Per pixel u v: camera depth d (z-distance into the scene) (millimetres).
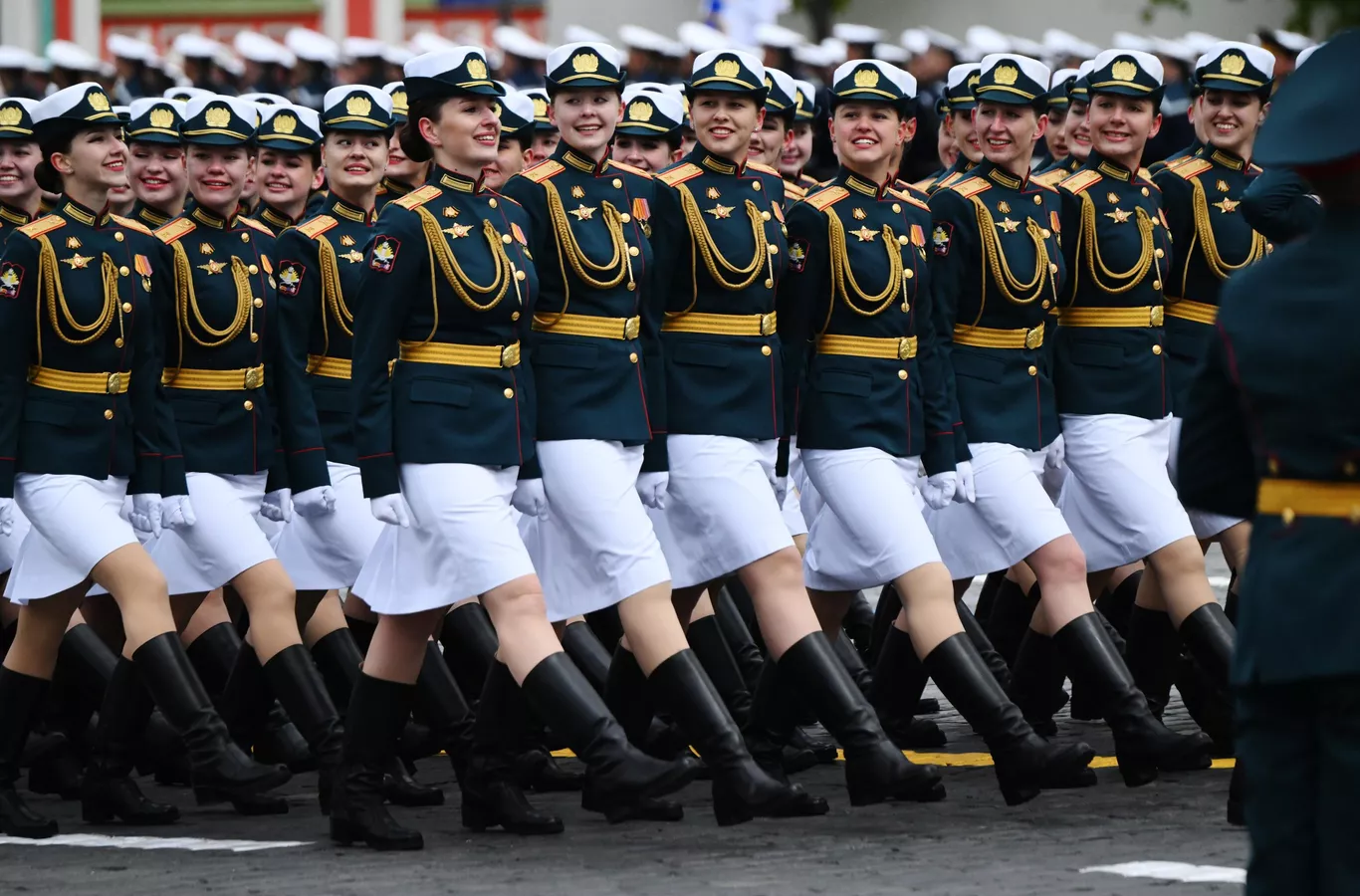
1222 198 27953
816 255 24062
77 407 22828
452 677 24141
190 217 25266
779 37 53406
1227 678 25016
